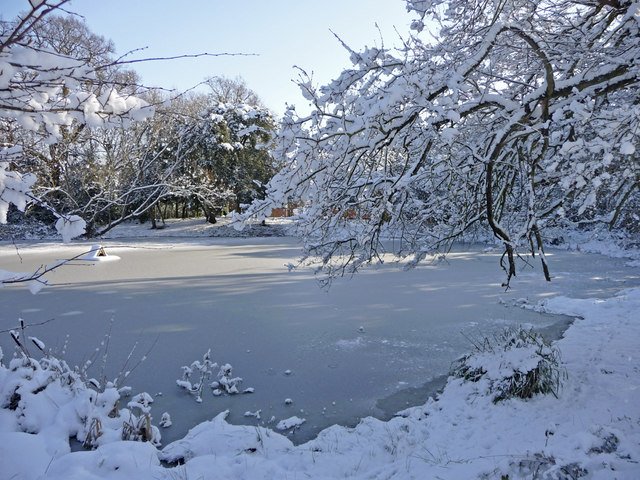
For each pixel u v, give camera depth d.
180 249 27.80
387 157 5.96
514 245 4.54
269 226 38.34
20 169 2.94
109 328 10.52
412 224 6.09
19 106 2.29
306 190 5.60
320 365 8.16
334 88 5.27
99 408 6.15
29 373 6.38
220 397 7.03
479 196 5.92
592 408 5.55
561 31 5.00
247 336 9.84
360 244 5.39
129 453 4.89
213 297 13.77
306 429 6.08
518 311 11.34
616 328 9.25
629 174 4.93
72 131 3.18
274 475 4.72
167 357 8.66
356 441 5.49
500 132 4.58
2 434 5.16
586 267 17.66
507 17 5.00
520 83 5.29
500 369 6.48
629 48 4.66
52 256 22.64
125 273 18.62
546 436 4.82
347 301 12.79
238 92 42.22
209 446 5.39
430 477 4.20
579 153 4.37
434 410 6.25
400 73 5.04
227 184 34.72
